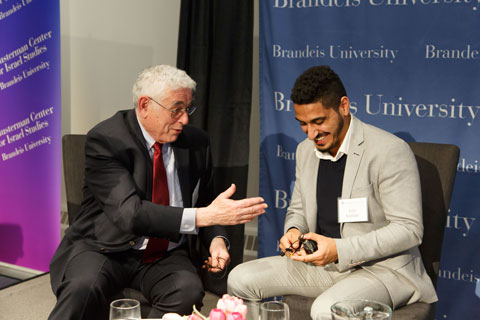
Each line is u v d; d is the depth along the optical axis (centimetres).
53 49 331
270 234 307
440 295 276
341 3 276
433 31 261
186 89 217
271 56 293
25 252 357
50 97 335
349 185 207
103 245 223
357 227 208
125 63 381
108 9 382
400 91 271
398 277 203
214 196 251
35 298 322
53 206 344
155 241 227
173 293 213
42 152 341
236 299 146
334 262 203
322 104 198
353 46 277
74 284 206
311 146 226
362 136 208
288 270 221
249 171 363
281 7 288
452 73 260
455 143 263
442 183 212
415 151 220
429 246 213
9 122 347
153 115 218
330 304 187
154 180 226
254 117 357
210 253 231
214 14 318
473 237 266
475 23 253
